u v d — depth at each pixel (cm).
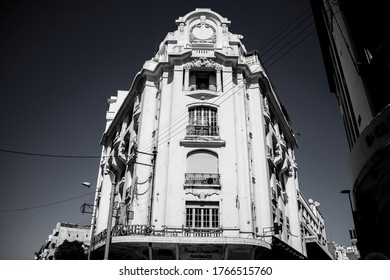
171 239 1653
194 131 2117
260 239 1788
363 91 1090
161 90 2338
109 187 2875
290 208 2716
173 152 2039
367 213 1108
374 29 1101
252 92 2458
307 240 2873
